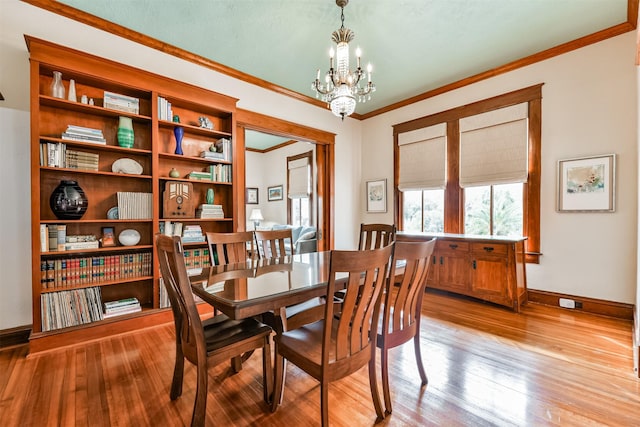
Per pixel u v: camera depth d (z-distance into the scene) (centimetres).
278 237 276
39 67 221
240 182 370
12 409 157
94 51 260
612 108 286
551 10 252
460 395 170
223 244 252
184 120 316
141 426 146
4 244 231
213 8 244
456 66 349
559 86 315
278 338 159
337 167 489
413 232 427
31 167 213
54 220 225
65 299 228
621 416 151
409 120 454
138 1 235
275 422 149
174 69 308
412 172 450
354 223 518
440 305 330
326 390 130
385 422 148
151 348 228
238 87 361
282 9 246
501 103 355
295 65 341
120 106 258
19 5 229
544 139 326
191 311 140
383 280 148
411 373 195
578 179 304
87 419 150
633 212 275
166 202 284
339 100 229
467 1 238
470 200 391
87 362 206
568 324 272
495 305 329
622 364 202
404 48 308
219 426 147
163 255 153
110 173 249
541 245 329
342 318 134
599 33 285
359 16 254
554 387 177
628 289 278
